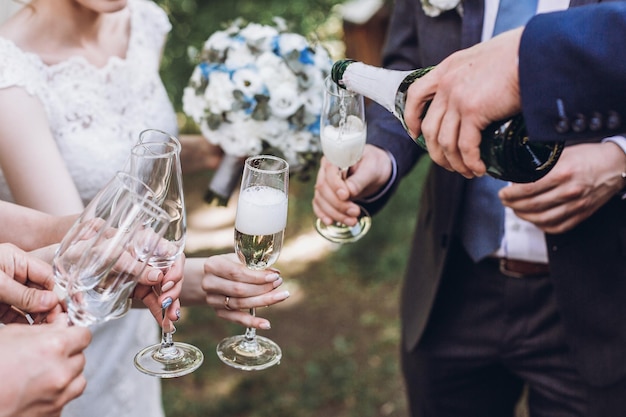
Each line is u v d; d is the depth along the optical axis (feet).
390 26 6.86
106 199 3.77
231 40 6.63
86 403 6.59
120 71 6.52
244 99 6.43
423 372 7.04
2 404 3.34
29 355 3.40
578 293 5.82
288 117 6.54
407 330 6.99
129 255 3.61
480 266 6.36
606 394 5.99
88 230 3.64
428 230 6.69
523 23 5.64
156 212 3.67
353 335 11.72
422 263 6.86
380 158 6.24
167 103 7.16
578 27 3.76
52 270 4.14
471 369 6.83
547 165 4.30
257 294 4.81
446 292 6.63
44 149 5.77
